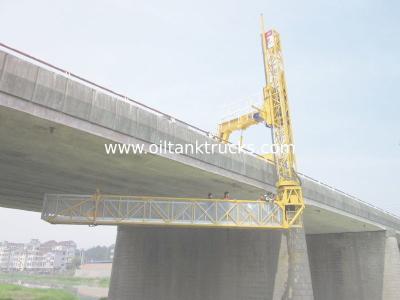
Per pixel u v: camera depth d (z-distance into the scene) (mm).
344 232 52844
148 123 21375
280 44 40219
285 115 36781
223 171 26203
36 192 32062
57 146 20688
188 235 38344
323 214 39406
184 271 37250
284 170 32844
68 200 23172
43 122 17469
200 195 32469
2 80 15789
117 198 23688
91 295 86062
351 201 42625
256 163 30094
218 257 35062
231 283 33188
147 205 23953
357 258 50750
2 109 16172
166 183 28297
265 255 31797
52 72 17516
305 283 29031
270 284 30641
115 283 42469
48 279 151250
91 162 23312
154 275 39438
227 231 35188
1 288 63781
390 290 47031
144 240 42000
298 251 29688
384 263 48625
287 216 28406
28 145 20609
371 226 47656
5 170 25625
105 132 19234
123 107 20234
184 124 23781
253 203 26625
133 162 23125
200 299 35000
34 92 16719
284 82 38344
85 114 18406
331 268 52438
